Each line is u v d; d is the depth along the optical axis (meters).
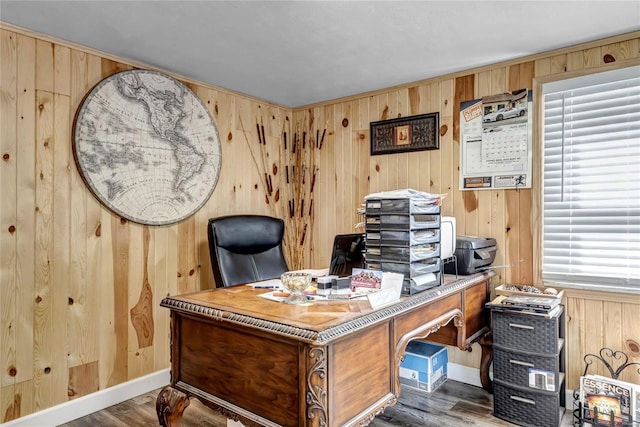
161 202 2.69
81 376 2.33
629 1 1.84
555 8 1.91
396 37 2.23
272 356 1.37
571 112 2.40
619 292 2.24
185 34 2.18
